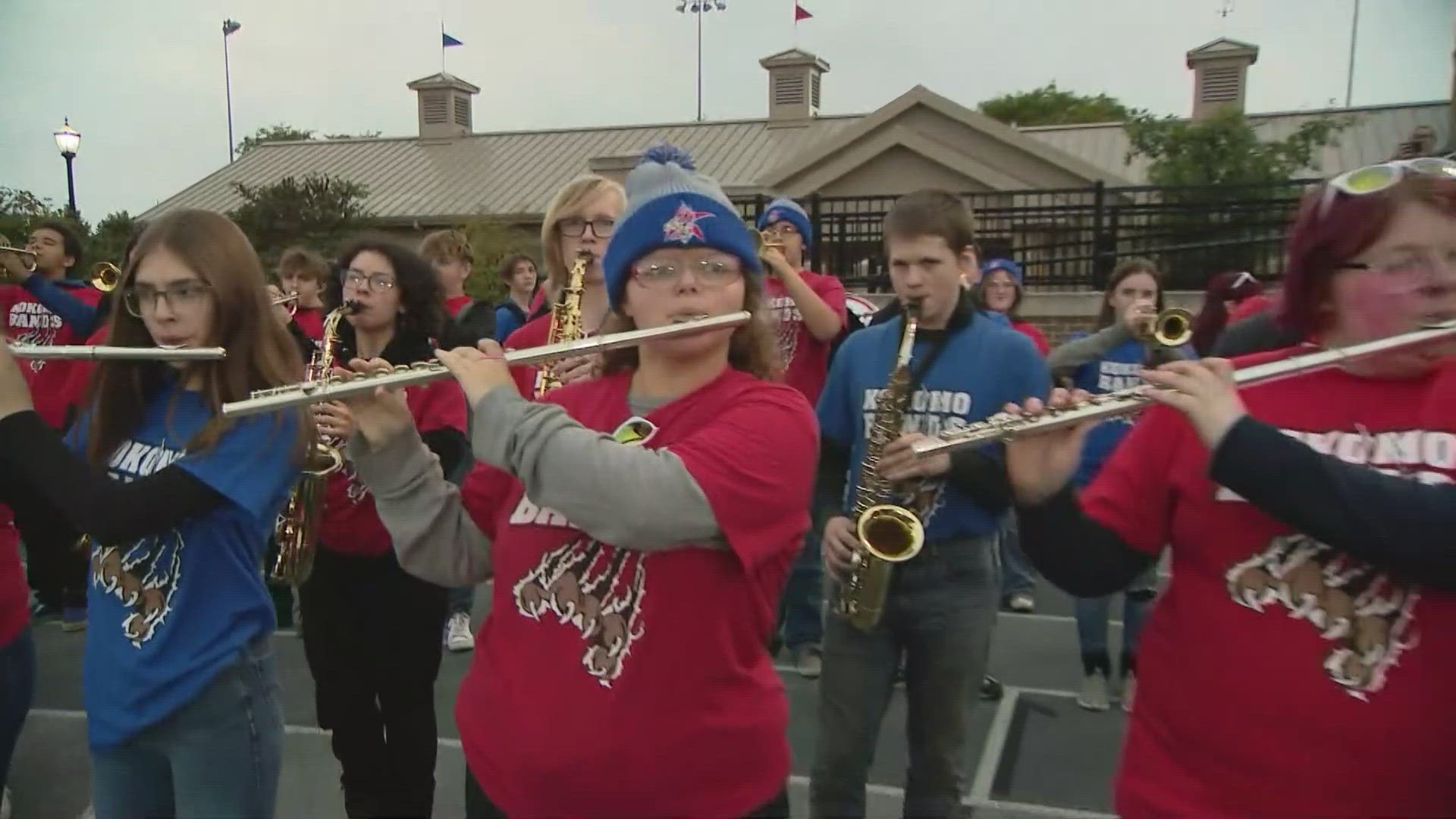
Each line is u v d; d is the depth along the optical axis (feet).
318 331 20.42
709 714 5.35
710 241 5.66
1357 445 4.78
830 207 47.65
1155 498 5.37
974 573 8.54
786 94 71.56
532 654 5.55
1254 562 4.81
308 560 9.23
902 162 47.44
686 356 5.77
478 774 5.82
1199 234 34.78
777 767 5.75
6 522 8.18
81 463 6.41
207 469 6.47
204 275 6.70
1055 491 5.55
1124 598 13.35
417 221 69.56
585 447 5.05
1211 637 4.90
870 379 9.19
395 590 9.37
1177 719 5.04
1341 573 4.62
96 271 15.34
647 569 5.30
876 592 8.35
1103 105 114.21
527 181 72.84
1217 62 52.90
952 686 8.52
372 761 9.64
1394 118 50.39
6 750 8.37
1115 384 14.14
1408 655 4.49
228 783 6.78
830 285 15.56
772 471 5.24
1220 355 8.94
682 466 5.02
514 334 10.73
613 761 5.24
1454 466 4.55
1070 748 12.34
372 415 6.18
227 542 6.73
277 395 5.96
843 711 8.71
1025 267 36.96
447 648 15.65
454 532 6.31
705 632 5.30
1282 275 5.42
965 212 8.98
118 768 6.88
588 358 9.49
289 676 14.64
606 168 53.67
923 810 8.64
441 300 10.84
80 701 13.89
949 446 5.51
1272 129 51.01
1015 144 45.44
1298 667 4.62
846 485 9.46
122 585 6.72
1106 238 35.73
